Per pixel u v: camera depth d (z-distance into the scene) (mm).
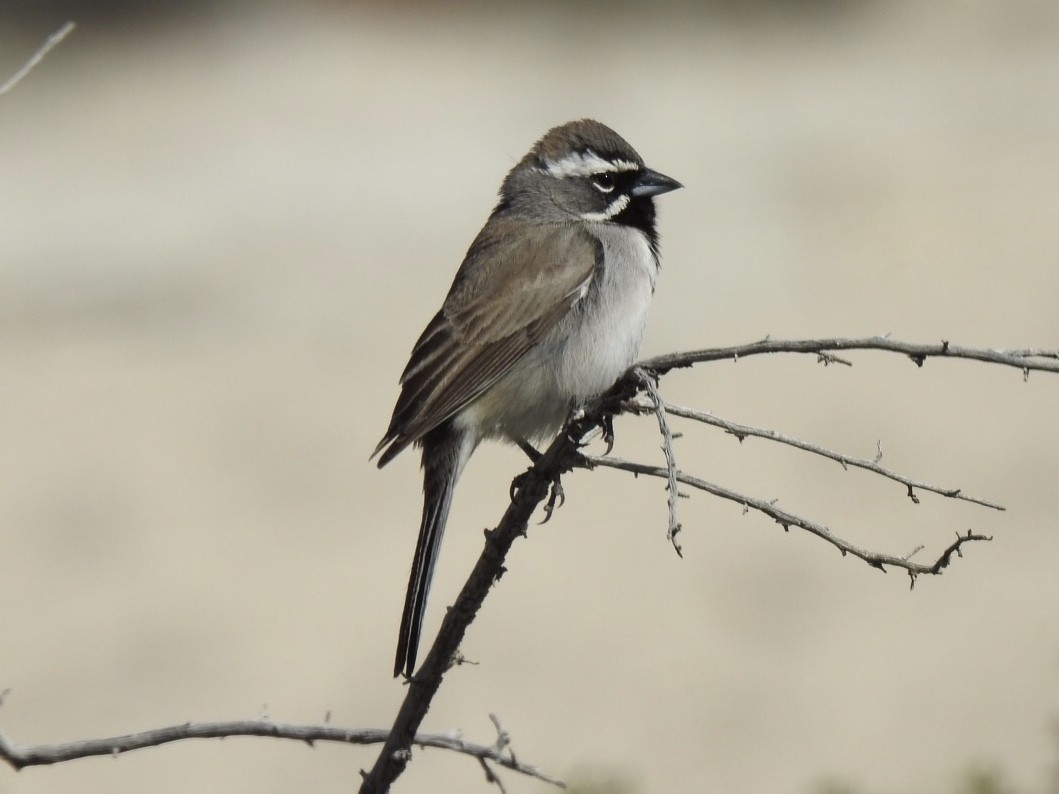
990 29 33312
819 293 20891
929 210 23188
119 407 18906
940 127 26906
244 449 17719
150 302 21656
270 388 19188
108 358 20250
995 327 19562
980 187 23953
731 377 18844
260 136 28125
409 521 16062
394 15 35906
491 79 31562
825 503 15523
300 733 4906
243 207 24703
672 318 20406
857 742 11719
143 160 27062
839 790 9961
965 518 15008
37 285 22188
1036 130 26406
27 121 29750
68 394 19312
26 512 16375
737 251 22141
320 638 13867
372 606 14391
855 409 17781
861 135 26719
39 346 20656
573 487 16625
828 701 12375
